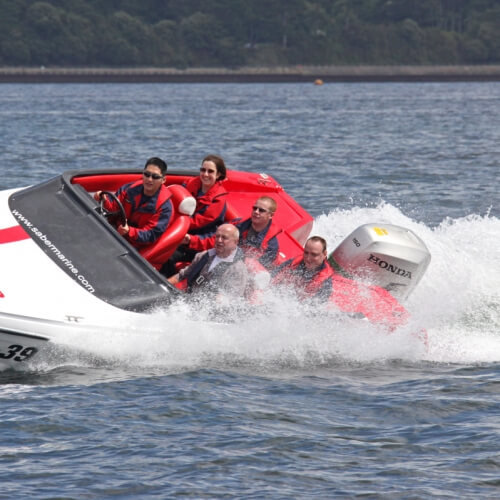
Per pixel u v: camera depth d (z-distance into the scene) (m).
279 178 80.50
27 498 20.42
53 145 115.62
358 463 22.42
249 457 22.66
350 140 128.38
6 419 24.69
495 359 31.20
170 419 24.91
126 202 32.19
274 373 29.11
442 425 24.80
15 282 28.48
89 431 24.03
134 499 20.48
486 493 20.84
